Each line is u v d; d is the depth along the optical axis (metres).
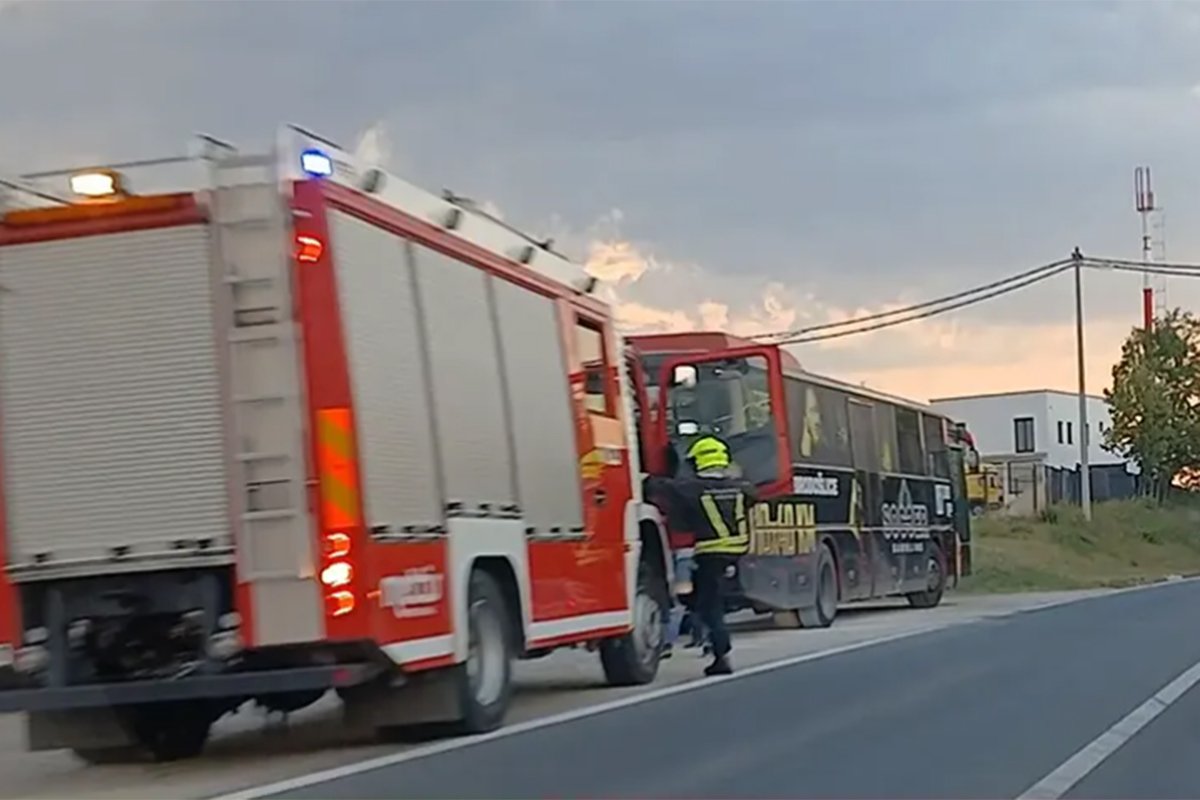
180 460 10.15
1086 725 12.05
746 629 24.50
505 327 12.59
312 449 10.01
